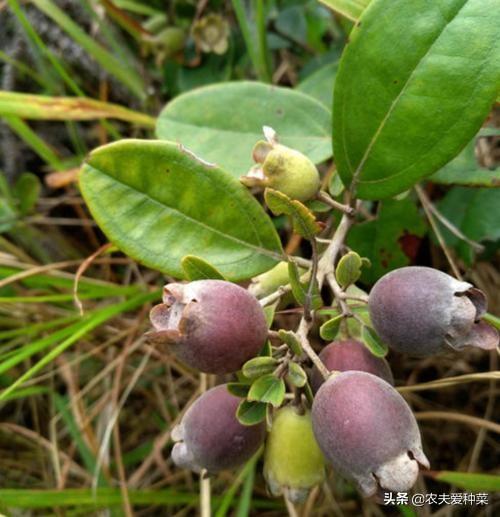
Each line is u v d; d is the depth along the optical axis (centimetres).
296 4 18
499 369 15
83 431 16
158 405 17
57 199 20
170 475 16
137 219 10
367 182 10
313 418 8
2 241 18
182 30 18
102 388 18
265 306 10
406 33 10
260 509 16
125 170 10
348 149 10
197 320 8
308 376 9
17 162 21
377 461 7
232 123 13
